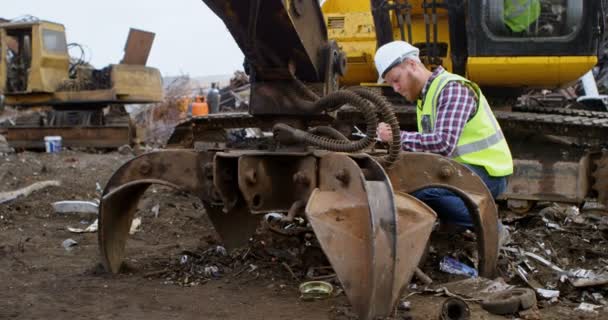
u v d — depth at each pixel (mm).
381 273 2867
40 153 12656
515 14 5914
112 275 4191
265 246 4793
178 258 4664
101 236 4125
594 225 5754
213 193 3824
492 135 4234
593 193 6348
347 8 7012
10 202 6840
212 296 3754
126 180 4027
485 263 3836
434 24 6184
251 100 4105
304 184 3506
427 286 3854
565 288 3947
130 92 13773
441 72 4195
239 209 4512
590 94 10109
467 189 3689
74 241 5195
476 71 6090
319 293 3703
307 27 3973
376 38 6492
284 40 3838
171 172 3938
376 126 3611
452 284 3846
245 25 3703
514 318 3406
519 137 6336
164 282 4062
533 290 3730
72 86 13773
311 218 2951
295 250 4711
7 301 3592
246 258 4555
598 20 5852
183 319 3338
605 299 3846
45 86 13484
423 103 4215
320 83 4227
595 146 6215
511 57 5984
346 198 3129
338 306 3527
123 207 4230
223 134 7711
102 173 9375
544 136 6285
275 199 3627
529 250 4844
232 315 3404
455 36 6230
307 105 3994
